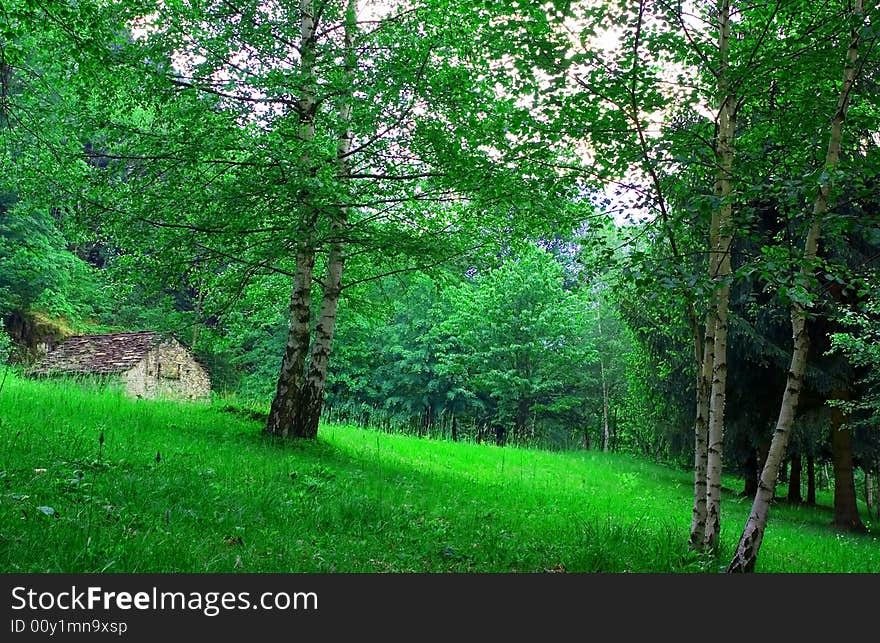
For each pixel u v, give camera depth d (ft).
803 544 38.86
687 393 66.90
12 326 97.81
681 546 26.99
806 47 23.08
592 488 55.01
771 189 20.81
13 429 28.55
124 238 38.45
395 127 35.96
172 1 35.50
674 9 23.40
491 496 37.52
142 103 36.73
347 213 40.45
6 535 15.37
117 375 74.43
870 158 23.52
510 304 117.29
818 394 57.77
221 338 48.06
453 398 117.70
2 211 87.97
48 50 36.35
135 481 22.61
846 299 50.31
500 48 25.67
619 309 66.74
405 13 36.99
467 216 43.37
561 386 124.77
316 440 43.06
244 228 37.09
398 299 108.78
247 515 21.91
